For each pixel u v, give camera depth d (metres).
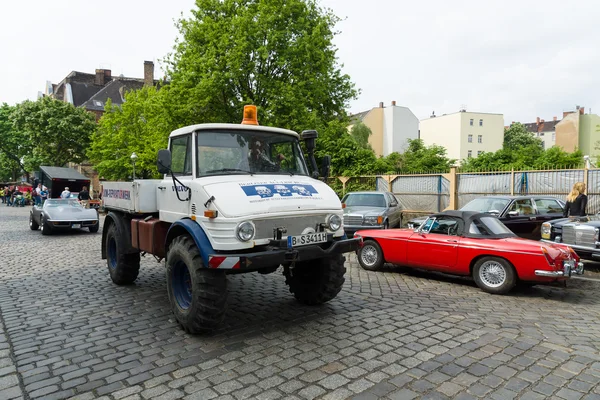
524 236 10.80
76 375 3.70
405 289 6.98
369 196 13.59
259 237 4.47
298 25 19.20
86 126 42.22
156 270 8.43
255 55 18.81
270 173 5.42
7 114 50.50
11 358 4.09
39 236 14.84
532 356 4.04
